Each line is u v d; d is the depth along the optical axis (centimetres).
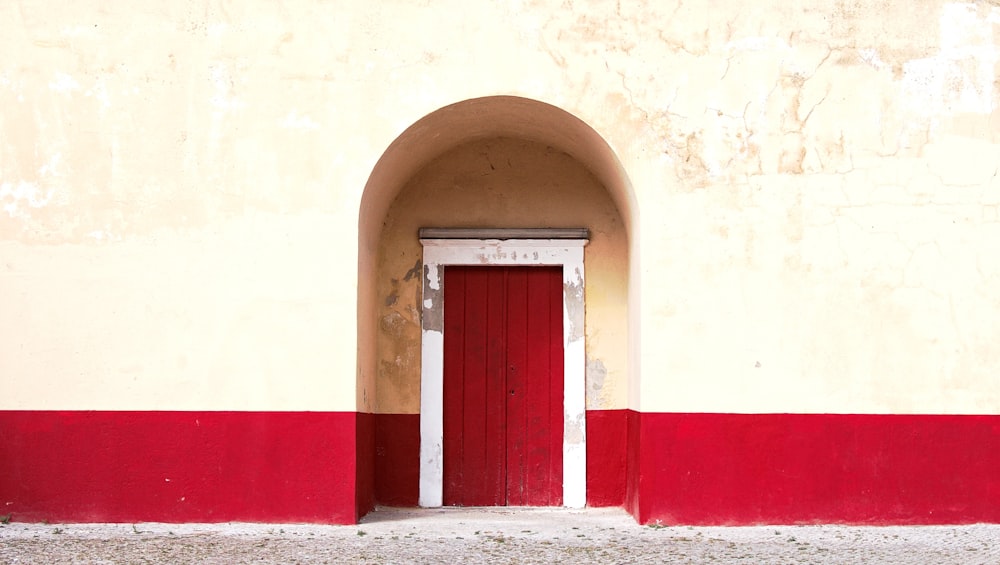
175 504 822
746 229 834
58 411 829
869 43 846
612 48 845
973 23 849
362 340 862
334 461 826
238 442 826
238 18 849
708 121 841
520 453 972
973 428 826
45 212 840
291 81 845
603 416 963
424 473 963
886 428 824
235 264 835
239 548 728
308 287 834
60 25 849
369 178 841
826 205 836
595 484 958
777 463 822
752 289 830
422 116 842
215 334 832
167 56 847
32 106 845
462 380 979
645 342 829
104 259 837
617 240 979
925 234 835
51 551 717
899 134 841
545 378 979
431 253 978
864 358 828
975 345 830
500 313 986
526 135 963
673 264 832
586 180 986
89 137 844
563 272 977
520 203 983
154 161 842
